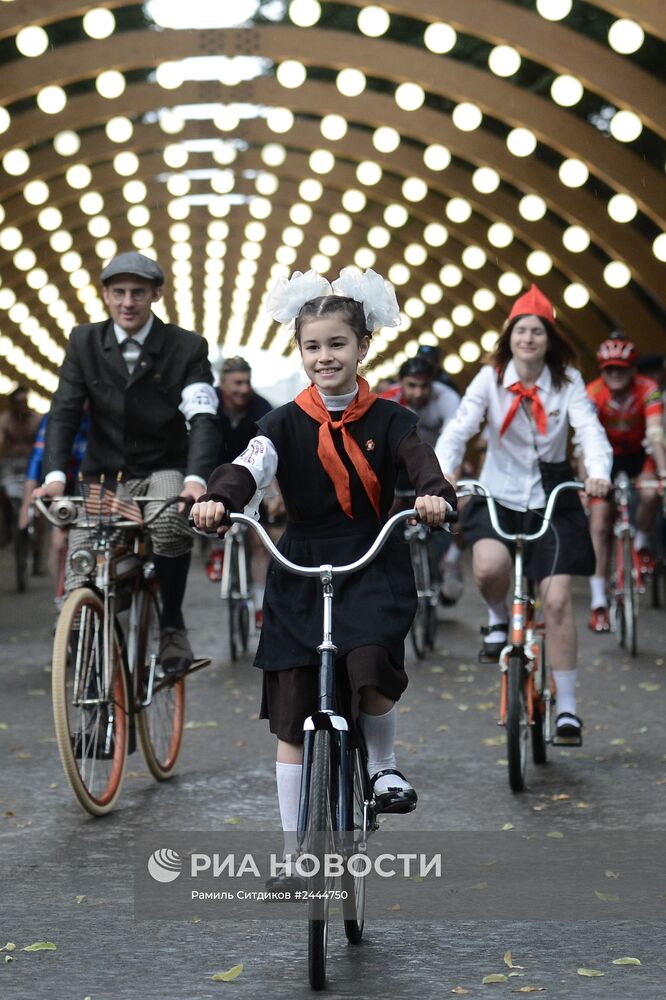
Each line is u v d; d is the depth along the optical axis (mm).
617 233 21797
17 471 18344
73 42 18172
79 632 6699
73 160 22859
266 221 29625
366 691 4887
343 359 4871
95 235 24984
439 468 4812
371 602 4805
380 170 22188
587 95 19297
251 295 40312
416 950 4867
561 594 7781
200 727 9141
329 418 4930
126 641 7230
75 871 5844
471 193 23500
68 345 7395
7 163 19844
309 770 4430
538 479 7777
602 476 7547
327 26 19266
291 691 4816
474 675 11203
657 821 6629
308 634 4781
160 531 7191
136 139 22906
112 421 7367
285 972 4648
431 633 12398
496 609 7926
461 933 5039
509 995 4402
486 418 7895
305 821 4375
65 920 5191
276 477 4980
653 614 15039
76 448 11227
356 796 4809
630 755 8141
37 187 20656
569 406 7797
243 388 11867
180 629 7500
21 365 36906
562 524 7734
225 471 4770
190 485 6988
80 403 7348
